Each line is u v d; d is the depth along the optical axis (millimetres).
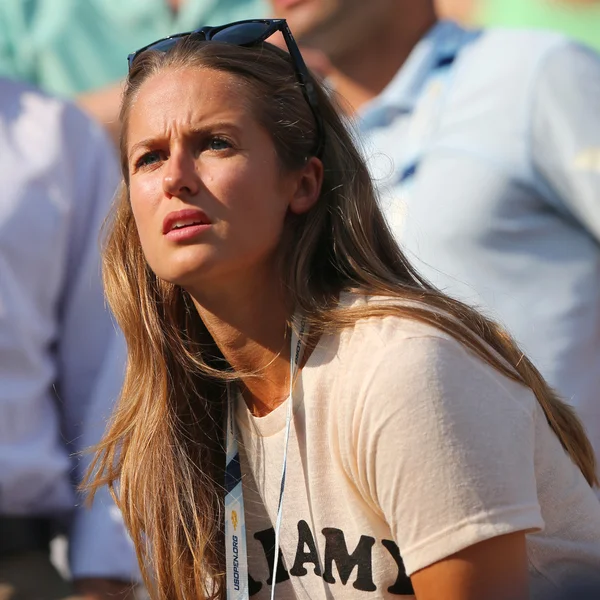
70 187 11945
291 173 7109
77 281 11875
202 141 6844
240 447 7422
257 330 7238
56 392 11844
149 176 6949
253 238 6828
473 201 11016
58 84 15695
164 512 7676
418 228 11148
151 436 7695
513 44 11617
